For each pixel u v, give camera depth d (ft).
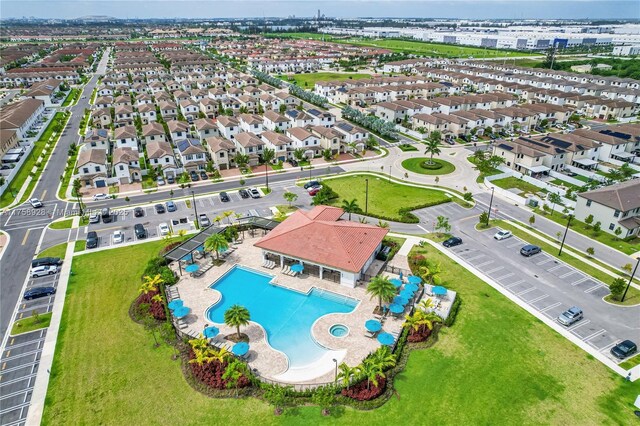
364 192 335.06
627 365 164.45
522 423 139.95
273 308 199.41
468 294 208.23
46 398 150.10
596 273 226.38
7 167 377.50
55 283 217.15
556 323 188.14
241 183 348.59
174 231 270.46
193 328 184.75
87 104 634.02
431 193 334.44
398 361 165.17
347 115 545.85
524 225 281.33
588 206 279.08
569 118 547.49
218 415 142.82
